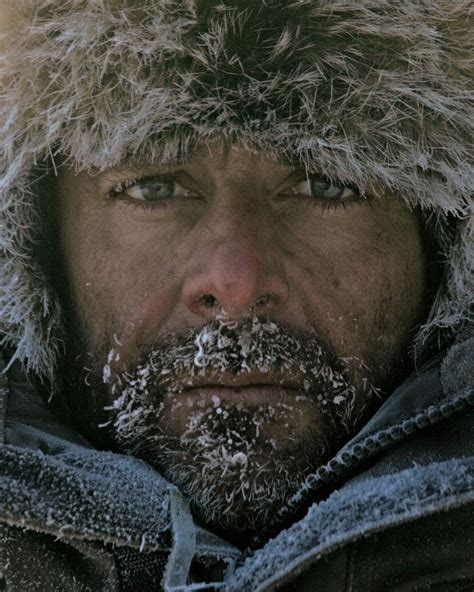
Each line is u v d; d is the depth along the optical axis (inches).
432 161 49.4
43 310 53.2
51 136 49.6
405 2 47.6
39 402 51.3
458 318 51.8
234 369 48.1
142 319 50.1
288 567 39.8
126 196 51.0
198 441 48.1
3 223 52.1
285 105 47.2
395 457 44.7
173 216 50.4
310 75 47.1
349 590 41.6
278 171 49.5
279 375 48.6
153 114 47.2
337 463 44.8
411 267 52.2
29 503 41.1
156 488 44.2
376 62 47.7
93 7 47.2
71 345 52.9
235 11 46.1
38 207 53.2
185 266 49.6
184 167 49.3
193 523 43.9
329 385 49.6
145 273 50.3
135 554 43.1
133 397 49.9
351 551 41.9
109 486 43.2
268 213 50.0
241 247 48.5
